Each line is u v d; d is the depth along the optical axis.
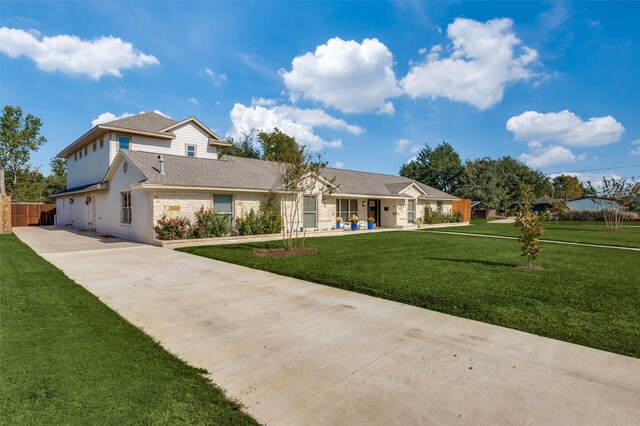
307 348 4.02
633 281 7.26
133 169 15.30
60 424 2.48
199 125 23.92
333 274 7.88
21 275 7.70
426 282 7.11
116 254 11.26
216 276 7.98
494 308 5.39
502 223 34.03
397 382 3.23
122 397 2.88
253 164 20.80
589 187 25.78
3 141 41.31
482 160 60.59
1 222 19.34
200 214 14.84
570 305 5.56
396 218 24.84
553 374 3.38
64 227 24.47
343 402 2.89
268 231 17.02
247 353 3.88
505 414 2.72
